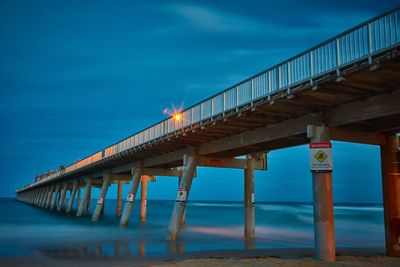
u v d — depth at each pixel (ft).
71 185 258.37
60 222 140.05
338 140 50.44
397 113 42.37
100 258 57.00
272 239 87.51
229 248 70.59
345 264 44.24
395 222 53.62
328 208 46.78
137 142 98.63
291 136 58.70
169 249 67.92
